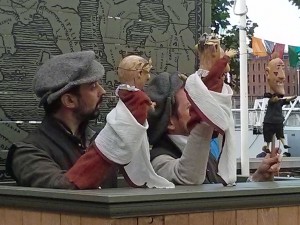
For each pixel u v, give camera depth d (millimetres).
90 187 3008
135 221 2641
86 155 3037
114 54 4598
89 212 2648
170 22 4832
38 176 3201
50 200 2834
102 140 3012
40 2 4355
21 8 4297
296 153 14344
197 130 3291
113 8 4609
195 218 2830
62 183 3035
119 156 2990
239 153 12648
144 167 3150
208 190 2902
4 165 4176
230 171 3156
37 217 2918
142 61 3402
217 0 13648
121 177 3869
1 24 4234
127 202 2594
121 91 3045
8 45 4250
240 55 11547
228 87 3195
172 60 4828
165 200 2713
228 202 2934
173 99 3777
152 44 4750
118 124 2971
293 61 12273
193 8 4934
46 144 3412
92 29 4531
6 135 4203
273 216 3121
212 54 3246
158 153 3689
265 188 3074
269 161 3818
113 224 2578
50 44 4383
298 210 3227
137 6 4703
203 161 3344
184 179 3383
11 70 4250
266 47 12422
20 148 3359
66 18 4441
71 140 3469
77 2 4477
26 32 4305
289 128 14508
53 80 3434
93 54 3471
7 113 4223
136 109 3014
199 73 3217
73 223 2740
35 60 4324
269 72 3859
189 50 4898
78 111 3467
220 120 3105
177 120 3773
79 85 3422
